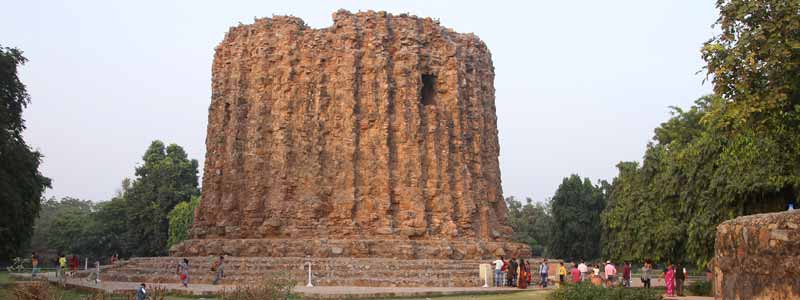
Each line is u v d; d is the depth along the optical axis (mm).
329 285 30703
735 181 26703
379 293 26422
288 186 37625
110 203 84375
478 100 41938
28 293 19141
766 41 16938
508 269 33312
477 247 36094
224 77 42000
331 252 34469
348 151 37531
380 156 37594
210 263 34250
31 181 33906
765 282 10109
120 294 23406
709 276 33875
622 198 46906
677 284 32250
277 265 32812
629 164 48594
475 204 39312
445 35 41812
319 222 36594
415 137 38156
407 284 30688
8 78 33312
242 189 39125
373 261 32844
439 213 37438
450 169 38875
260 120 39281
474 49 42938
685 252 35812
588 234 71312
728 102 18359
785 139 19328
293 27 40281
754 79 17594
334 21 40031
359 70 38906
